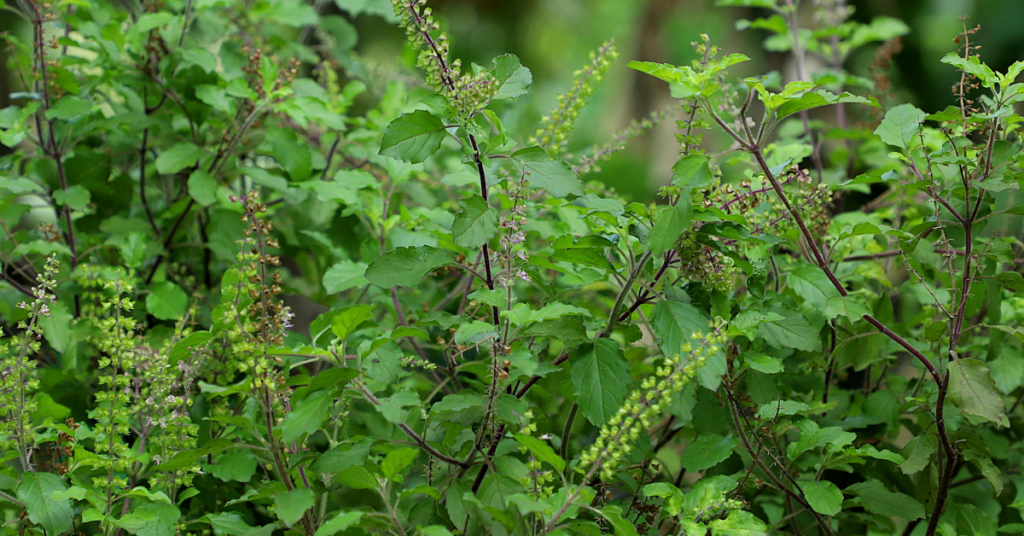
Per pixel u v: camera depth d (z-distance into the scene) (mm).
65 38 1940
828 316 1720
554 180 1685
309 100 1948
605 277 1824
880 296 1859
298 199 1972
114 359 1747
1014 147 1750
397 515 1734
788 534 1842
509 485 1692
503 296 1680
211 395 1782
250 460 1779
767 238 1714
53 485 1728
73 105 1907
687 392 1812
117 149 1998
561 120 1845
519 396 1749
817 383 1833
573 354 1711
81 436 1761
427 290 1983
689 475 1947
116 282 1762
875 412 1824
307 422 1666
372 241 1918
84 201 1904
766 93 1687
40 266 1946
